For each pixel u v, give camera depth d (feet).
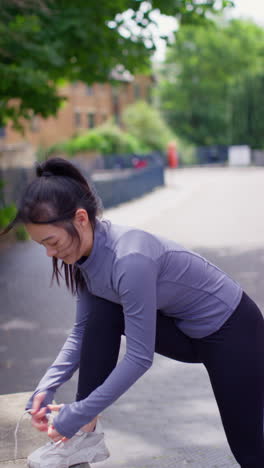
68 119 163.53
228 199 65.67
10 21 35.14
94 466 10.63
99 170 142.51
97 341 7.19
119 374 6.49
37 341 18.60
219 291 7.18
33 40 34.37
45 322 20.71
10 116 43.24
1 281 27.89
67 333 19.36
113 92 187.62
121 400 13.79
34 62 34.06
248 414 7.29
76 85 168.86
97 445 7.86
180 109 213.46
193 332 7.28
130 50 39.60
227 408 7.32
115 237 6.60
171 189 84.74
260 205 57.06
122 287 6.43
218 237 38.63
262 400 7.38
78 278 7.28
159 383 14.85
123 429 12.22
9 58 34.53
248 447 7.44
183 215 51.57
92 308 7.34
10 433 9.20
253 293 23.31
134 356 6.49
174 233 41.11
